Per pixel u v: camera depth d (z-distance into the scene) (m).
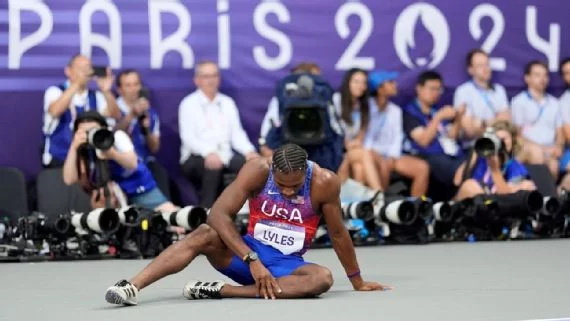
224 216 25.31
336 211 25.64
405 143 49.88
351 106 48.09
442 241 45.66
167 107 48.09
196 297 25.84
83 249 39.22
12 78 46.28
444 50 51.22
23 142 46.50
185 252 25.27
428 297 25.75
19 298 26.97
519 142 47.47
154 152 46.66
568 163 52.47
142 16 47.69
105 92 45.09
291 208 25.42
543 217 46.88
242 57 48.94
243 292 25.42
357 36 50.16
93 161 41.00
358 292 26.84
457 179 48.62
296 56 49.56
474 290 27.44
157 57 47.91
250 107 49.09
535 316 22.36
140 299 26.05
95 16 47.12
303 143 42.44
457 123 50.69
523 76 52.28
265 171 25.34
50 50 46.62
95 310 24.14
